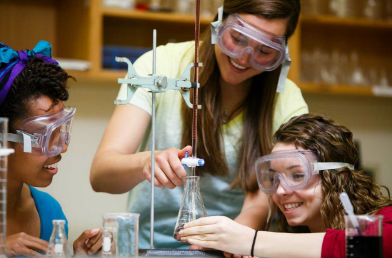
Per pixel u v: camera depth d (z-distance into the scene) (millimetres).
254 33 2016
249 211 2234
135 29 3779
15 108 1717
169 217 2320
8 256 1636
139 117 2207
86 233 1771
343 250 1615
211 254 1738
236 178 2307
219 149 2279
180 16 3588
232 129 2316
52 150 1744
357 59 3963
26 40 3637
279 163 1971
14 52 1780
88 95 3754
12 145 1749
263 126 2299
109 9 3447
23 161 1772
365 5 3895
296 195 1980
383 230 1621
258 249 1688
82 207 3723
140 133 2211
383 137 4219
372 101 4203
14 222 1957
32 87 1730
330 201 1948
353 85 3906
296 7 2092
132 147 2184
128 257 1489
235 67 2141
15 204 1952
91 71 3412
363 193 1985
